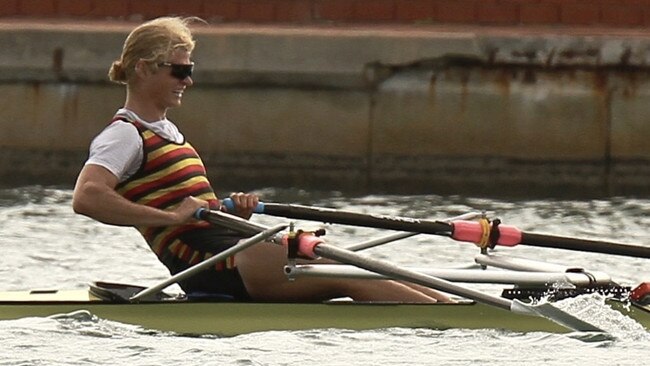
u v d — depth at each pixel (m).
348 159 56.16
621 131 56.38
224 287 22.47
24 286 30.25
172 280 21.94
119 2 58.66
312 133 56.06
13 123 56.12
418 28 58.19
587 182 56.50
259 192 54.47
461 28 58.31
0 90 55.91
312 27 58.00
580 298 22.34
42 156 56.34
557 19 58.81
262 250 22.19
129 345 20.64
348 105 55.91
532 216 46.84
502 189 56.19
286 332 21.30
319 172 56.19
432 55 55.59
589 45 56.00
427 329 21.61
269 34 55.31
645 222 45.47
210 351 20.36
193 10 58.56
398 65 55.59
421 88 55.81
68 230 38.84
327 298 22.69
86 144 56.34
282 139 56.09
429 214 47.62
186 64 22.25
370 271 21.16
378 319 21.84
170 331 21.28
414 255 34.28
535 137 56.31
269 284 22.30
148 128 22.14
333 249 21.11
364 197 52.97
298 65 55.38
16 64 55.56
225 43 55.31
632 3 58.78
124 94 56.22
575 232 42.69
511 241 23.02
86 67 55.69
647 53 55.97
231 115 55.88
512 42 55.72
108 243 36.59
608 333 21.44
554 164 56.34
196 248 22.41
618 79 56.19
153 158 22.08
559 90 56.22
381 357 20.22
